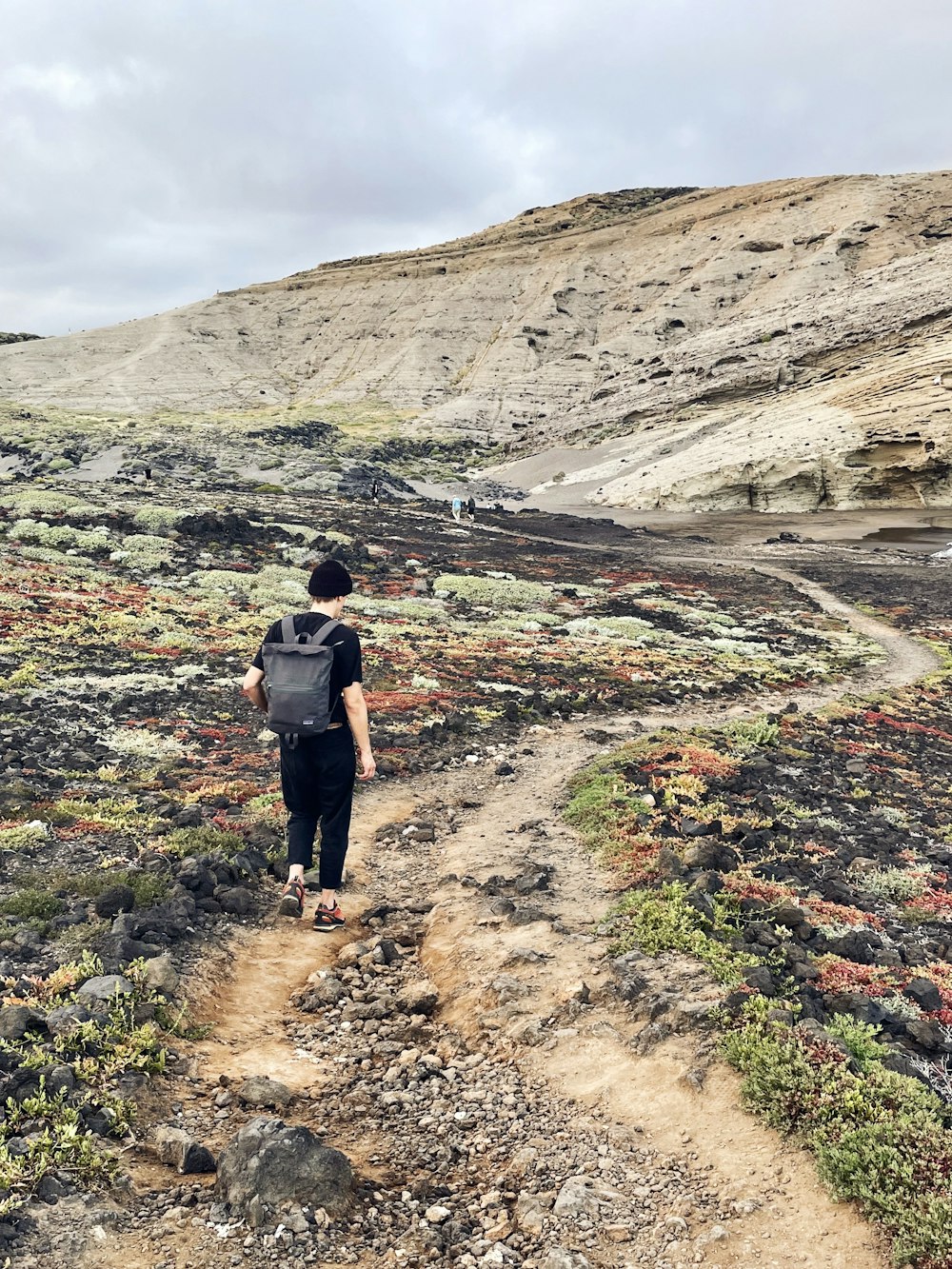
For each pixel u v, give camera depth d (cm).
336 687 664
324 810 727
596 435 13150
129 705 1697
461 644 3003
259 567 4338
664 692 2383
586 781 1279
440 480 11700
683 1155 439
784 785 1389
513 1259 372
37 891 714
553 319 19438
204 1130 448
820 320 13588
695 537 7819
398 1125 476
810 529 8388
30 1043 484
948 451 8956
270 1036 570
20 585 3125
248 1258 361
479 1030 573
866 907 885
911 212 18525
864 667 3319
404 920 789
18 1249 345
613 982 599
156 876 781
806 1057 487
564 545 6675
